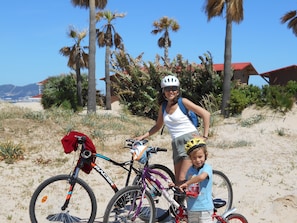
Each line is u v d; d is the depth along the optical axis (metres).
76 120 12.80
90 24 19.92
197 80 23.31
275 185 7.28
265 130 13.45
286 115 14.82
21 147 8.99
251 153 10.29
